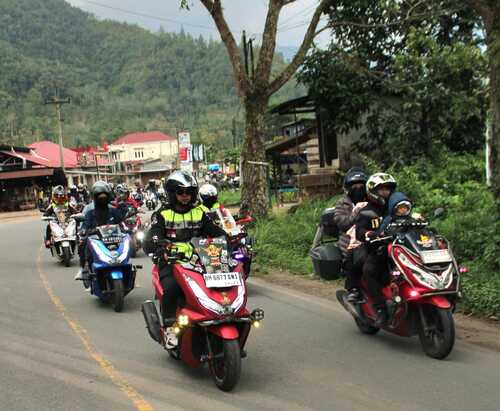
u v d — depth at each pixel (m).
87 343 6.47
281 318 7.50
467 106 13.90
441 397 4.68
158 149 122.25
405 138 17.70
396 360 5.67
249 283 9.97
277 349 6.18
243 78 15.37
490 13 7.94
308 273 10.56
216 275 5.01
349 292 6.66
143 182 98.81
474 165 15.66
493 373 5.22
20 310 8.22
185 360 5.31
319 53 18.16
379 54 18.72
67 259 12.73
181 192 5.56
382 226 6.05
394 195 6.11
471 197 12.62
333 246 7.02
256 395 4.82
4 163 49.16
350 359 5.76
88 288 9.26
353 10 17.97
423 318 5.70
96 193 9.07
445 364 5.49
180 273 5.13
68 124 154.38
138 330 7.06
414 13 16.72
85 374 5.41
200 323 4.82
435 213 5.89
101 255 8.37
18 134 111.19
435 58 15.95
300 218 14.62
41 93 168.38
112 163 84.81
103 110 182.50
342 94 17.91
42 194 46.75
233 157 55.41
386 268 6.16
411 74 17.30
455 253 9.65
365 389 4.90
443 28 17.80
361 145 19.19
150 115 190.00
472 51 15.10
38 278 11.13
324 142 20.77
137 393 4.90
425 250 5.56
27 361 5.81
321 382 5.11
